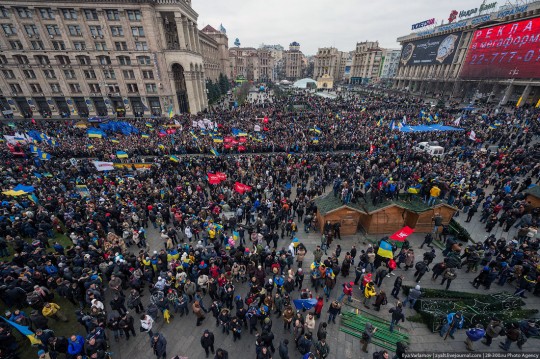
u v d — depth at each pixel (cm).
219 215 1869
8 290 1088
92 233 1520
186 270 1362
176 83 6206
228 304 1218
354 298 1298
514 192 2061
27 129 4047
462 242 1695
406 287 1307
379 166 2691
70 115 6031
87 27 5228
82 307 1223
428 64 9219
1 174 2262
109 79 5703
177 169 2595
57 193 2061
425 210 1711
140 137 3669
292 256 1391
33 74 5597
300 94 8969
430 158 2759
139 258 1366
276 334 1127
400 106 5703
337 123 4300
